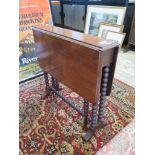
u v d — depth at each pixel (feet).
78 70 3.83
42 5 7.59
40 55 5.34
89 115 5.24
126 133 4.74
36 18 7.52
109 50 3.36
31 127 5.03
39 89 6.91
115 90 6.65
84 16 11.95
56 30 4.52
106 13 9.64
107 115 5.39
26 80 7.56
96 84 3.51
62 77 4.61
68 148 4.38
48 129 4.95
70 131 4.87
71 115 5.46
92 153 4.22
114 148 4.33
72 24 13.57
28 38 7.39
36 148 4.40
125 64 8.73
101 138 4.62
